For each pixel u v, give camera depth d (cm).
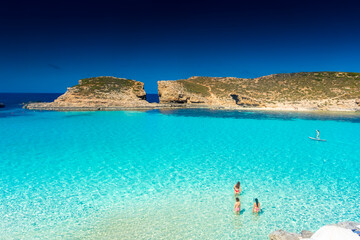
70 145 2239
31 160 1783
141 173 1541
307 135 2770
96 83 6638
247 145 2291
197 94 7288
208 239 898
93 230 950
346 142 2428
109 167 1650
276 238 840
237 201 1066
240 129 3147
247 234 929
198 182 1408
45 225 978
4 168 1609
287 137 2664
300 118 4244
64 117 4109
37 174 1510
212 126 3375
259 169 1627
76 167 1642
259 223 1002
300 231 945
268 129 3159
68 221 1009
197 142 2408
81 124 3444
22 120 3728
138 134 2786
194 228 966
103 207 1122
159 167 1655
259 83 8400
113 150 2083
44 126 3231
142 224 993
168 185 1363
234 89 7869
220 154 1980
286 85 7819
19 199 1185
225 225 988
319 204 1150
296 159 1853
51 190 1288
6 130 2928
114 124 3484
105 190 1295
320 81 7581
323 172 1570
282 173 1553
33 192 1262
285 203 1162
